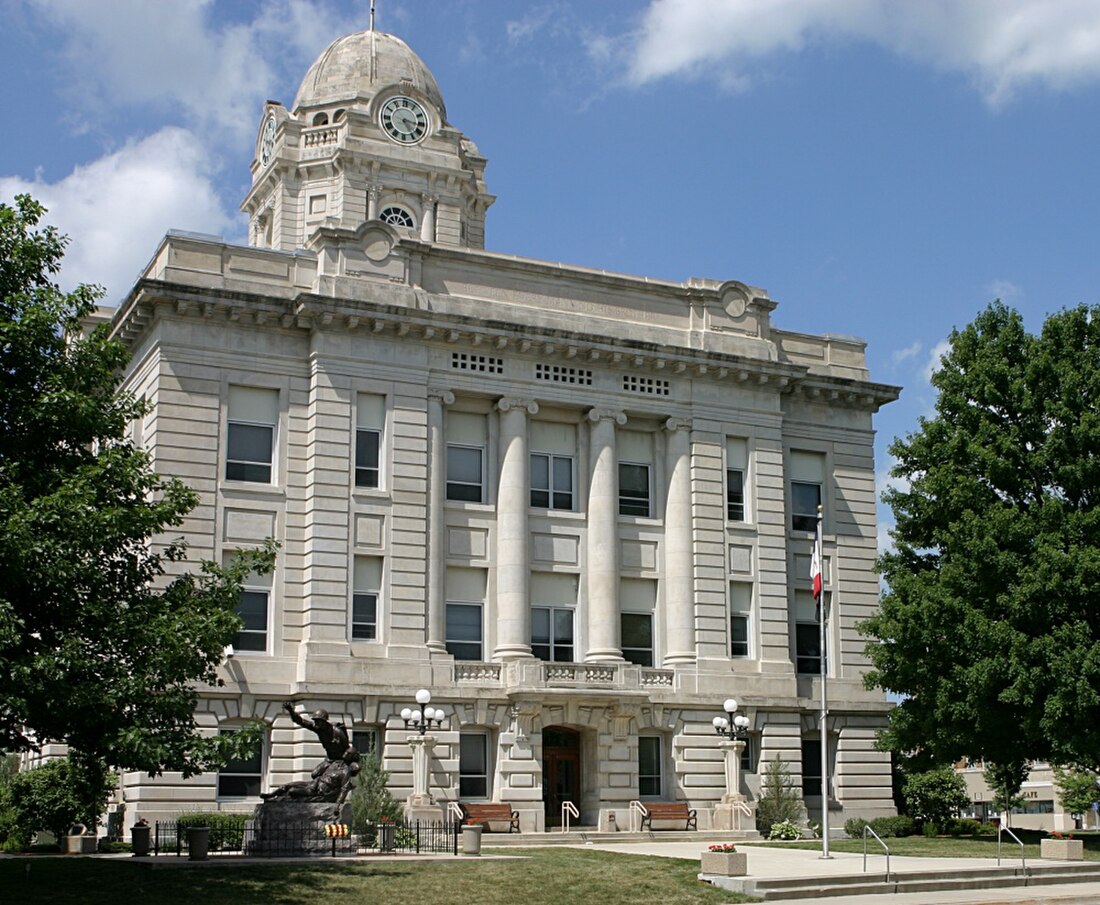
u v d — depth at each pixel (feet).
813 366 194.49
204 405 155.43
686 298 185.47
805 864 120.26
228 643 106.32
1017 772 164.66
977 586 150.10
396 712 155.12
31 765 164.86
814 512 191.31
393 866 108.17
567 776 166.30
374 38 242.99
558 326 175.22
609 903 97.60
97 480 98.43
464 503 167.73
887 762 186.29
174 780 145.69
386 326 163.02
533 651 168.76
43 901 92.32
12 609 88.02
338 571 155.94
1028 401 154.71
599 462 173.88
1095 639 146.10
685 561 176.04
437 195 226.99
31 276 102.01
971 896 104.94
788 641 181.16
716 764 171.12
